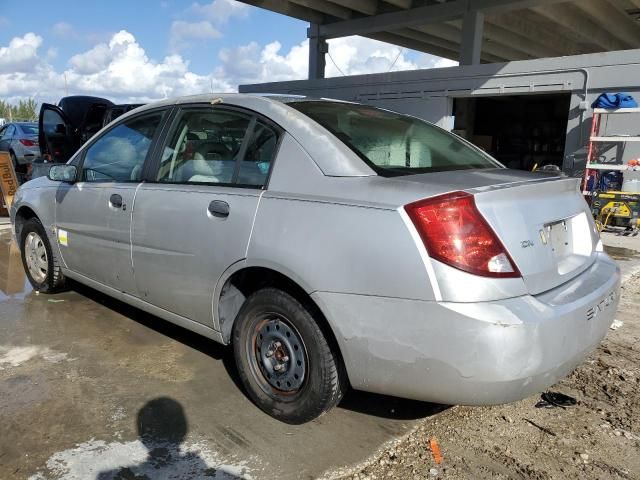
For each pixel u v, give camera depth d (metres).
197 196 3.12
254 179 2.94
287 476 2.45
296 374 2.77
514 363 2.20
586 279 2.71
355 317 2.41
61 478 2.39
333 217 2.50
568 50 21.23
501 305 2.22
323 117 3.04
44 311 4.45
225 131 3.21
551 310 2.30
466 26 14.66
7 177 9.15
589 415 3.07
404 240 2.29
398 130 3.29
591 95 10.37
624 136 9.35
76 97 12.37
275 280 2.86
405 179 2.55
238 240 2.84
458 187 2.39
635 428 2.94
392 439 2.78
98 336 3.95
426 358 2.28
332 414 3.00
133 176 3.69
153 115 3.74
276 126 2.95
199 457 2.57
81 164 4.22
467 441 2.79
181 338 3.95
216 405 3.04
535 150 17.23
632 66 9.78
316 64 18.72
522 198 2.49
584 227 2.99
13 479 2.37
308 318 2.63
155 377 3.35
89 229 3.96
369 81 13.98
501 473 2.53
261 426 2.85
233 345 3.05
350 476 2.47
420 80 13.02
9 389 3.15
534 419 3.02
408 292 2.27
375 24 16.75
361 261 2.38
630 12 16.19
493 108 17.91
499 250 2.27
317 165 2.71
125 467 2.48
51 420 2.84
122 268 3.70
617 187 9.72
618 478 2.52
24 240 4.91
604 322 2.69
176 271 3.25
